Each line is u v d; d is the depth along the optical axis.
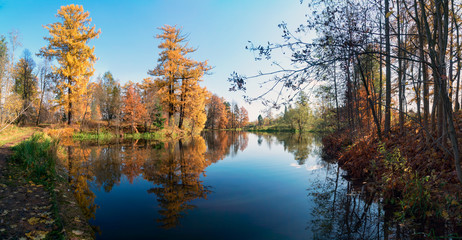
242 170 8.25
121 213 4.23
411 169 5.11
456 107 6.88
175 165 9.14
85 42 25.55
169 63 29.12
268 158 11.27
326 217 4.05
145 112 25.61
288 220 3.94
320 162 10.06
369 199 4.98
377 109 10.10
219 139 25.45
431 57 3.12
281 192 5.62
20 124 25.55
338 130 13.91
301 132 45.03
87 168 8.25
